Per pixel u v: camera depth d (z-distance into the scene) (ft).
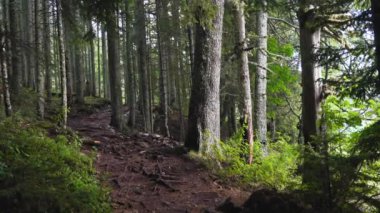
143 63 64.28
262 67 43.73
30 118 37.91
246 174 31.86
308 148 19.81
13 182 18.20
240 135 37.04
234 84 58.23
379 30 15.84
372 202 18.29
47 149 26.66
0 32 34.14
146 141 44.98
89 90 113.19
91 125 56.39
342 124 24.34
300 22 24.82
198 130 36.47
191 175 32.01
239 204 23.53
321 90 24.82
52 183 19.67
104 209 21.43
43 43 55.06
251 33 45.70
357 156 18.21
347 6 23.93
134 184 28.71
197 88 36.94
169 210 24.48
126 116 76.54
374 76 19.19
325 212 18.44
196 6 34.04
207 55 36.68
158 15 65.62
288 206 20.01
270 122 68.44
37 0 47.06
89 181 25.41
